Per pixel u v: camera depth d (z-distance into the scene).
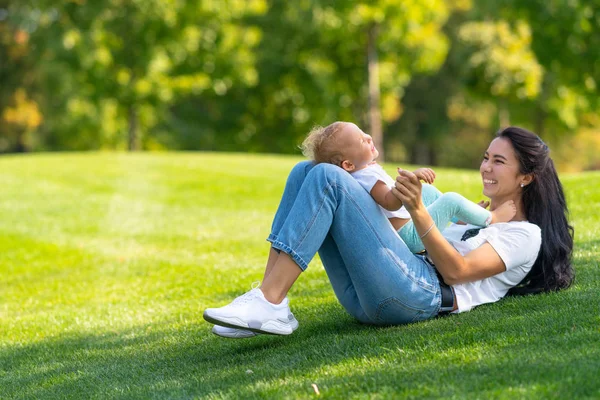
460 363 6.10
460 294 7.53
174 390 6.56
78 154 38.62
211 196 24.75
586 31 47.50
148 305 11.45
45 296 13.34
